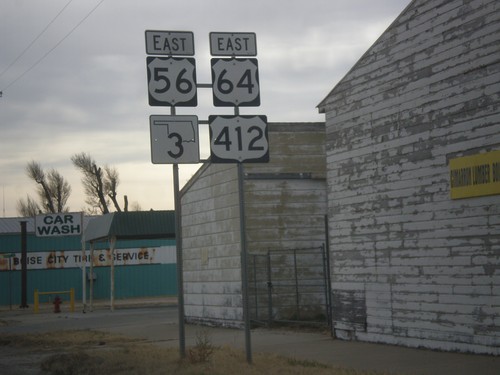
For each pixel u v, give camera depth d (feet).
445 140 46.01
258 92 44.68
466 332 44.14
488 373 37.01
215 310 76.07
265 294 70.44
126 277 161.79
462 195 44.37
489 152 42.50
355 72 54.60
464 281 44.37
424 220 47.78
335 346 52.01
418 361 42.47
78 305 137.80
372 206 52.80
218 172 75.46
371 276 52.85
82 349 59.31
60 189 279.28
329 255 58.18
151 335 68.59
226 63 44.45
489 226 42.60
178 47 44.93
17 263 157.89
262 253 70.69
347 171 55.52
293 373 38.50
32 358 55.42
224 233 74.33
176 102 44.55
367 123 53.36
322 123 73.82
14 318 104.88
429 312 47.19
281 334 62.34
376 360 43.88
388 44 51.19
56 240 159.63
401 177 49.93
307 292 70.95
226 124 43.70
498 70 42.14
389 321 50.93
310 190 72.59
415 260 48.52
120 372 42.47
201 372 39.75
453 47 45.47
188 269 82.48
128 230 108.58
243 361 43.32
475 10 43.83
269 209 71.41
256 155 43.91
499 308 41.83
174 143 43.86
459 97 44.96
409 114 49.19
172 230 110.32
